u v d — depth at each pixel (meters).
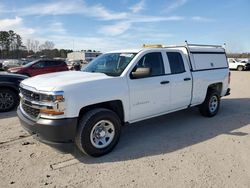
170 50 5.95
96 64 5.65
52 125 4.02
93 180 3.72
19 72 15.91
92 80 4.47
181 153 4.68
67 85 4.17
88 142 4.33
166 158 4.46
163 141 5.30
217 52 7.54
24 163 4.26
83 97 4.25
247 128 6.23
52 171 3.99
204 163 4.26
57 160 4.38
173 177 3.80
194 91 6.45
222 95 7.70
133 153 4.68
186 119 7.01
